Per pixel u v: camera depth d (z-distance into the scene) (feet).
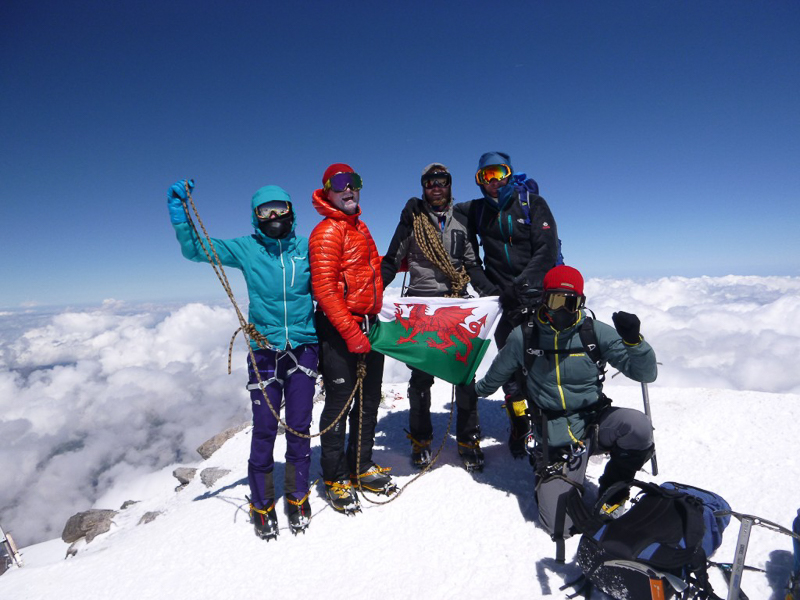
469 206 14.48
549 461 10.87
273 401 11.37
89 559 12.43
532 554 10.05
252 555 11.21
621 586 7.52
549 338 10.52
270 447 11.75
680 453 13.96
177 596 10.26
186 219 10.39
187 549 11.82
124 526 18.22
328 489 12.48
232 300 10.75
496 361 11.68
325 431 11.88
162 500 19.77
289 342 11.02
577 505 8.71
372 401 13.04
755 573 8.87
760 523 7.09
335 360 11.71
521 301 12.12
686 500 8.04
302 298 11.13
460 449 14.08
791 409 15.58
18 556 18.86
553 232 13.07
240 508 13.33
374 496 13.08
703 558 7.39
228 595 10.06
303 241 11.34
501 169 13.07
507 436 16.33
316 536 11.63
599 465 13.79
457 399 13.89
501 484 13.00
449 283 14.08
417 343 12.91
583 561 8.07
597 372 10.51
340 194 10.96
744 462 12.96
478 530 11.12
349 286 11.30
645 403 12.53
